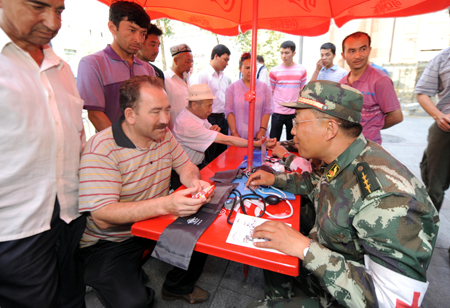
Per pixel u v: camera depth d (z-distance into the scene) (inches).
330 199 40.1
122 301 44.1
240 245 35.6
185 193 41.7
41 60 42.5
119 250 50.3
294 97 152.0
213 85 141.3
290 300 40.3
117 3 63.9
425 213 30.9
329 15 77.4
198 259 59.0
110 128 48.7
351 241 37.1
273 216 43.0
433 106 82.3
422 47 329.4
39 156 39.6
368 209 32.7
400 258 29.6
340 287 32.1
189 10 77.4
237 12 82.5
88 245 51.9
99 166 44.6
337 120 38.0
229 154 78.8
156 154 52.2
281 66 152.8
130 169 48.1
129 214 41.6
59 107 43.2
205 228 38.6
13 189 37.4
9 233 37.9
